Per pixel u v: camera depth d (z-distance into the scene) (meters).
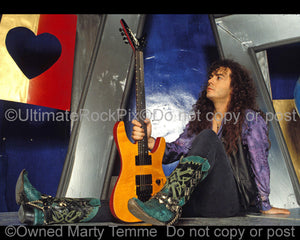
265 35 2.92
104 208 1.44
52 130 2.61
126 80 2.88
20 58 2.55
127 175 1.42
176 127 2.87
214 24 2.98
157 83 2.93
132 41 1.83
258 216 1.66
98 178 2.63
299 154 2.75
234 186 1.49
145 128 1.58
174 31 3.05
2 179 2.31
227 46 2.94
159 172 1.54
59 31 2.79
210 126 2.30
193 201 1.46
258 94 2.79
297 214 1.77
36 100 2.55
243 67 2.71
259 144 1.79
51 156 2.56
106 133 2.73
